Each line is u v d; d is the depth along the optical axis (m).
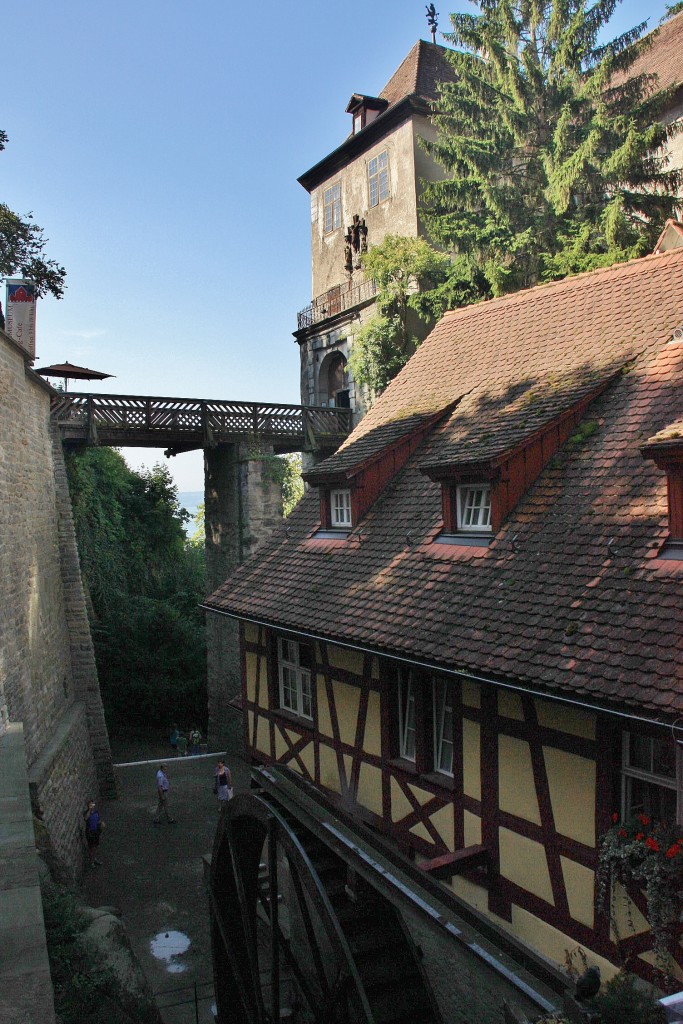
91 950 7.94
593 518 7.69
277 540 12.87
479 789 7.66
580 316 10.91
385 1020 6.18
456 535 9.15
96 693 19.12
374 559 10.05
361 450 11.71
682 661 5.68
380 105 27.11
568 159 18.00
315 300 28.11
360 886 7.26
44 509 17.31
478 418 10.58
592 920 6.41
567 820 6.66
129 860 15.34
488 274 18.69
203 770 21.12
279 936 7.73
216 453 24.42
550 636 6.73
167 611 29.09
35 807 12.02
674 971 5.59
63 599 18.78
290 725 11.32
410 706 8.88
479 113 20.25
